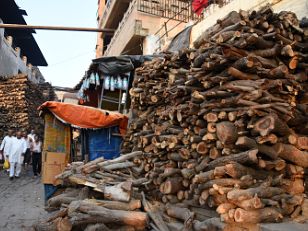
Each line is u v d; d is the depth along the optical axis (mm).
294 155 4168
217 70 4590
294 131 4504
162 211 5402
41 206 7980
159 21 14211
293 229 3533
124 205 5461
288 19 4348
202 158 4691
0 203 8305
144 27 13906
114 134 9406
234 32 4207
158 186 5762
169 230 4871
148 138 6289
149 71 6859
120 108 11391
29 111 17688
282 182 4125
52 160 8547
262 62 4160
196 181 4352
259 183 4055
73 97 26984
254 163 3961
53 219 5172
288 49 4105
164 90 6043
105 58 10258
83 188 6219
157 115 6355
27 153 15945
